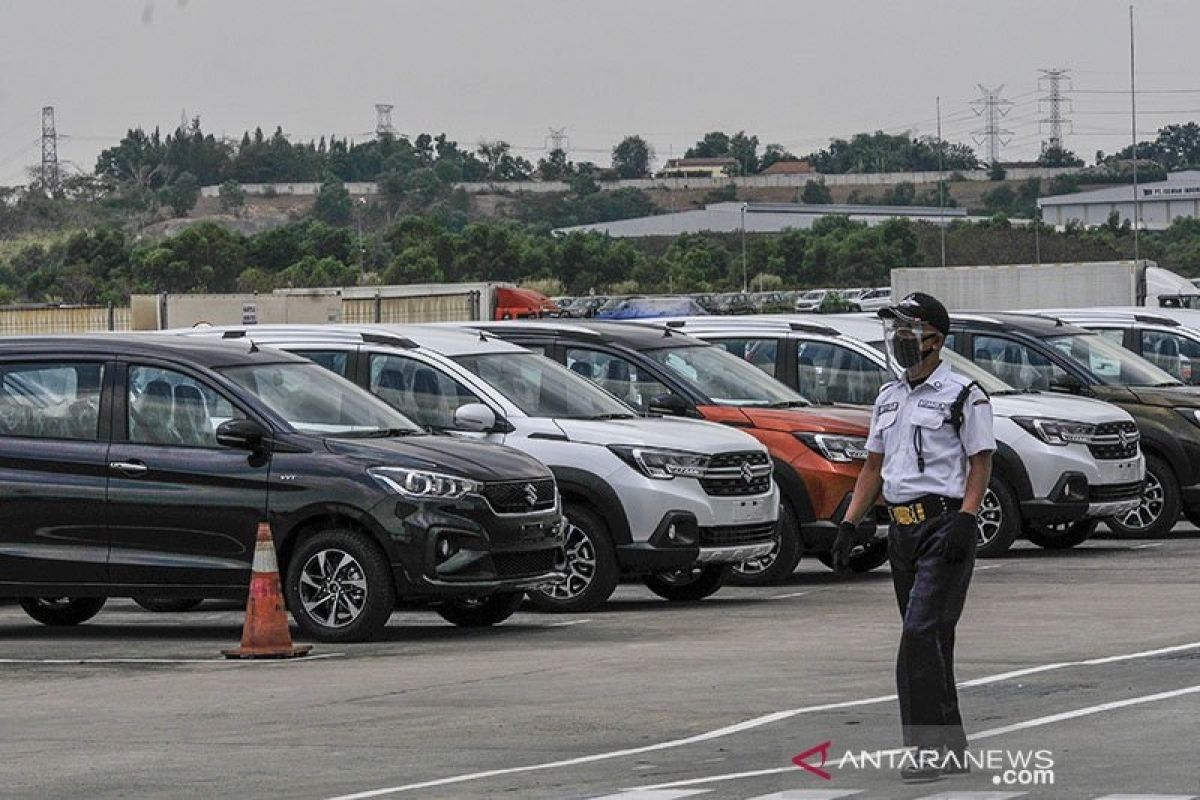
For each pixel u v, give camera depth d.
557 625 23.50
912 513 14.41
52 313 90.00
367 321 88.31
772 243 170.75
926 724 14.17
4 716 17.70
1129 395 34.00
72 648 22.33
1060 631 21.77
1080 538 32.34
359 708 17.59
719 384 28.25
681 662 19.95
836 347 30.62
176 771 14.94
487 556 21.94
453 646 21.66
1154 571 28.42
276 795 13.94
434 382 25.64
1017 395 31.77
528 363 26.25
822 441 27.27
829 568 30.11
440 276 153.25
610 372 28.20
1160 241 194.75
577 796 13.57
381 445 22.14
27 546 22.64
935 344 14.50
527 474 22.61
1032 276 78.56
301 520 21.92
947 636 14.27
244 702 18.11
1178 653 19.80
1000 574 28.17
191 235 153.75
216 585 22.12
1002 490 30.56
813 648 20.84
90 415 22.75
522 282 159.25
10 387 23.03
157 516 22.28
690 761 14.76
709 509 24.75
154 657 21.41
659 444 24.70
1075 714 16.17
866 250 168.12
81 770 15.05
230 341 23.66
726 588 27.47
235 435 21.97
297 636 22.77
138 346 22.91
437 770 14.69
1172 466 33.78
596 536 24.61
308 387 23.02
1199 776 13.62
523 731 16.25
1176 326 37.06
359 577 21.80
